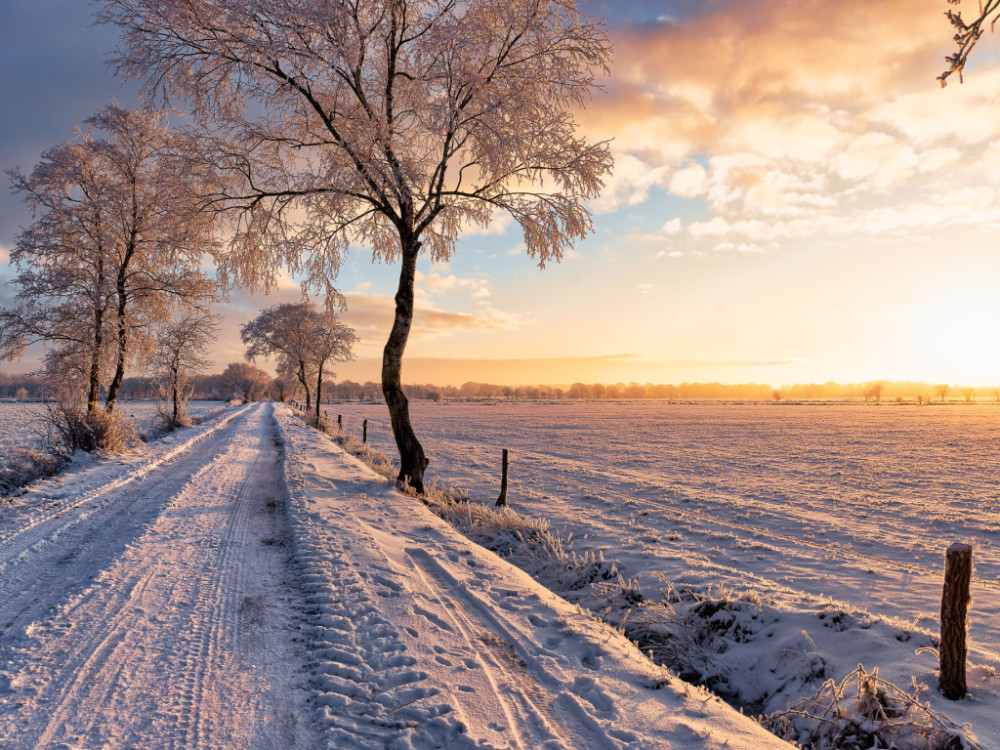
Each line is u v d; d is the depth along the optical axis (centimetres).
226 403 8925
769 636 524
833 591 711
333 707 311
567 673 361
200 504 965
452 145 1178
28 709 311
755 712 423
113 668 363
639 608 592
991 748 322
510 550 862
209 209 1218
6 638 416
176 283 2034
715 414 8219
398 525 800
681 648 508
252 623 444
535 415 7581
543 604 492
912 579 764
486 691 335
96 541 726
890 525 1176
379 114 1082
